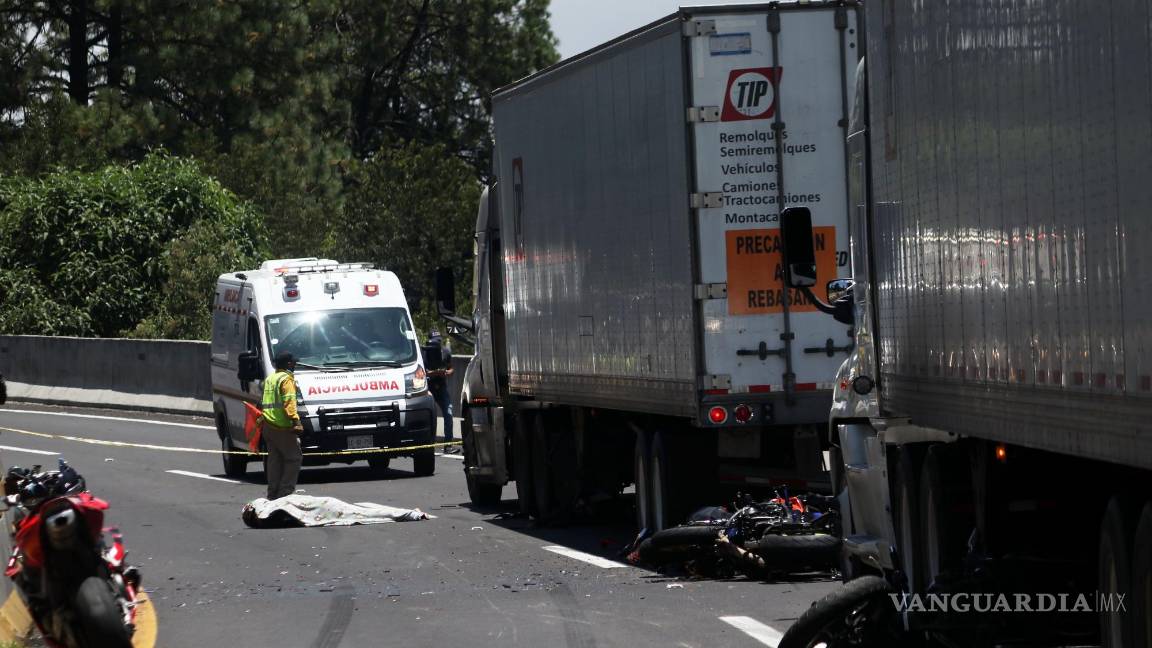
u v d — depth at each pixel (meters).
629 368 42.22
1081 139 19.27
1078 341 19.61
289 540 47.50
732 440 40.78
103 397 107.62
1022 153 21.55
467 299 131.38
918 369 27.44
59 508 25.25
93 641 24.09
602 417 47.69
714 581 36.97
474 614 33.25
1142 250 17.52
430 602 35.06
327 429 67.25
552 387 48.03
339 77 178.50
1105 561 20.56
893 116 28.72
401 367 69.12
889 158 29.11
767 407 38.62
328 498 52.25
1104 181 18.59
